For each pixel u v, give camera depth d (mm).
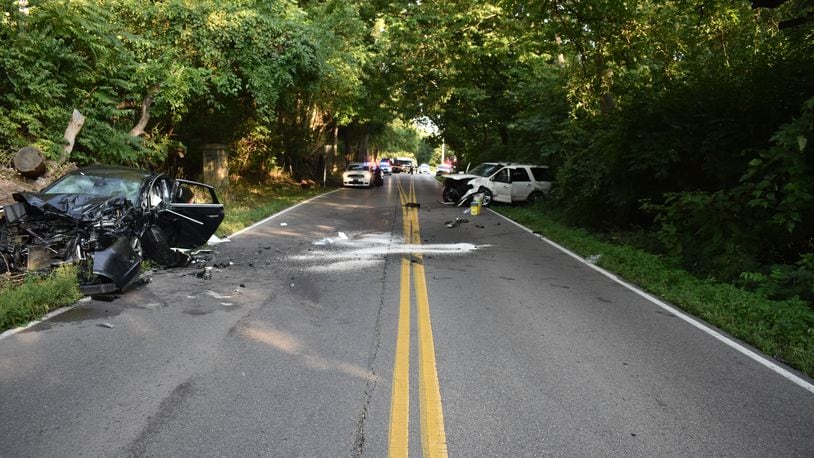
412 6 27969
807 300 7906
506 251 12086
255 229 14320
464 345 5668
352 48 26719
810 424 4121
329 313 6711
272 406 4133
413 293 7855
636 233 13867
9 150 11289
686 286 8570
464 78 30266
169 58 15523
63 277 6992
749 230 9883
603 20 15039
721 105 12047
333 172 47906
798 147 8266
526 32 17875
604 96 17203
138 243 8766
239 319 6355
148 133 18453
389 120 40125
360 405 4191
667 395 4578
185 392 4340
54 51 12203
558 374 4957
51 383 4445
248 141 27219
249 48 17281
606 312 7230
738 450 3701
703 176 13422
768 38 12781
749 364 5414
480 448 3617
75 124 12398
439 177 53406
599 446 3693
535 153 24984
